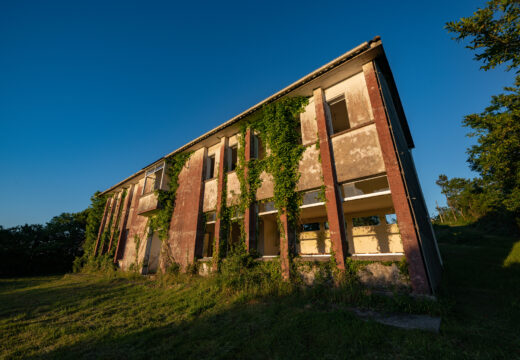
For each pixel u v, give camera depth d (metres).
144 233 15.79
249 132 11.41
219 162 12.61
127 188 20.92
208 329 4.83
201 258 11.66
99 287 11.55
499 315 4.69
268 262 8.61
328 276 7.15
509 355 3.22
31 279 19.14
